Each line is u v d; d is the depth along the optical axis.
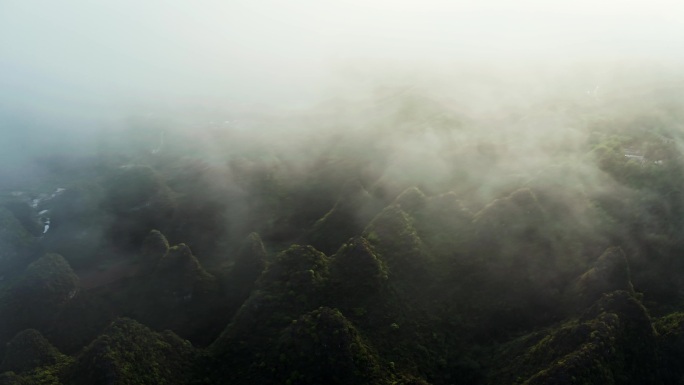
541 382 67.25
